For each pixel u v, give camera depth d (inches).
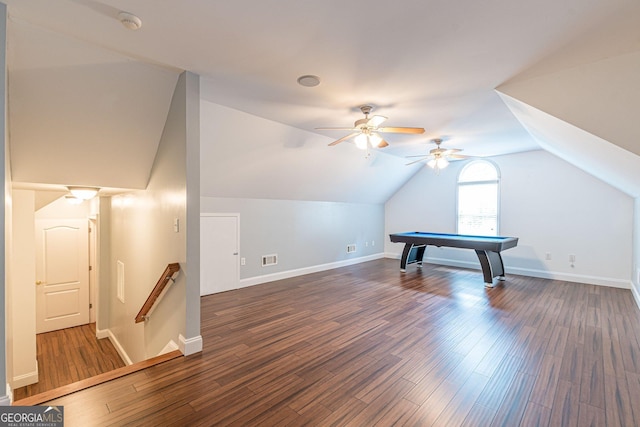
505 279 213.9
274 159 176.4
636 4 61.9
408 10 65.8
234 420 70.5
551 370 93.8
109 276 201.5
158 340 123.1
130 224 153.6
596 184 199.3
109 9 66.5
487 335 120.0
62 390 79.7
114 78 92.0
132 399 77.6
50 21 71.3
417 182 288.5
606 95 86.5
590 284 199.9
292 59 89.4
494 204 240.8
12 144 91.6
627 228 189.2
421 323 132.6
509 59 87.5
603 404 77.3
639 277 161.0
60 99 89.7
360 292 182.5
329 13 67.3
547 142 160.7
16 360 143.6
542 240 219.1
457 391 82.7
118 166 116.0
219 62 91.5
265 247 207.3
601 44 78.2
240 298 170.6
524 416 72.7
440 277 222.2
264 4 64.2
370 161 230.2
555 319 137.7
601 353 105.0
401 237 237.0
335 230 260.4
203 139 141.3
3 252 65.2
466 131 168.2
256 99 121.8
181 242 101.7
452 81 103.5
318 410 74.4
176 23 71.7
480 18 68.3
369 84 106.7
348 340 115.2
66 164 105.2
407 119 147.0
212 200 178.7
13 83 81.6
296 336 118.8
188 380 86.8
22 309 144.3
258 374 90.6
